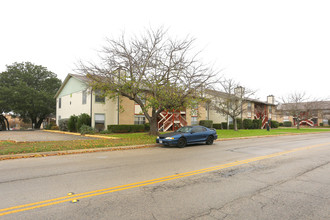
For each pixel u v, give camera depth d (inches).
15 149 418.9
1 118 1503.4
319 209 157.2
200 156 383.9
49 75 1716.3
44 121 1959.9
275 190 199.0
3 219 138.2
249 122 1517.0
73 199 173.5
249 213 149.9
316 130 1464.1
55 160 343.9
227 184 216.8
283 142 645.9
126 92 669.3
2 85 1488.7
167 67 637.9
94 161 335.0
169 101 636.1
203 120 1307.8
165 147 515.8
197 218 141.9
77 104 1067.9
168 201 170.7
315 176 249.3
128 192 191.2
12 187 203.6
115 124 986.7
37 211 150.6
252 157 374.6
